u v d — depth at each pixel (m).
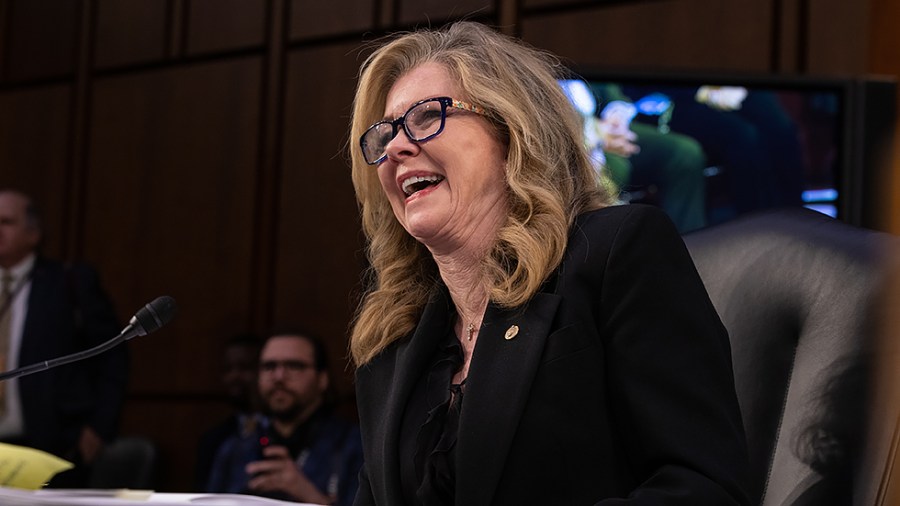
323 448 3.37
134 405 5.46
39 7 6.14
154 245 5.58
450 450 1.29
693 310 1.25
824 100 3.09
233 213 5.38
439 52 1.46
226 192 5.41
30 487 1.44
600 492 1.23
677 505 1.12
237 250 5.34
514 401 1.24
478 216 1.39
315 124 5.21
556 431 1.23
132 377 5.50
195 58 5.62
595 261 1.29
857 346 1.27
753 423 1.34
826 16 3.93
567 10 4.47
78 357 1.49
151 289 5.55
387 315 1.50
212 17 5.58
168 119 5.64
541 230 1.33
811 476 1.25
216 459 3.62
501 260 1.36
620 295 1.27
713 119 3.15
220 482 3.57
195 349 5.37
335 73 5.18
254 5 5.45
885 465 1.20
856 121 2.99
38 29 6.13
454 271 1.42
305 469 3.33
